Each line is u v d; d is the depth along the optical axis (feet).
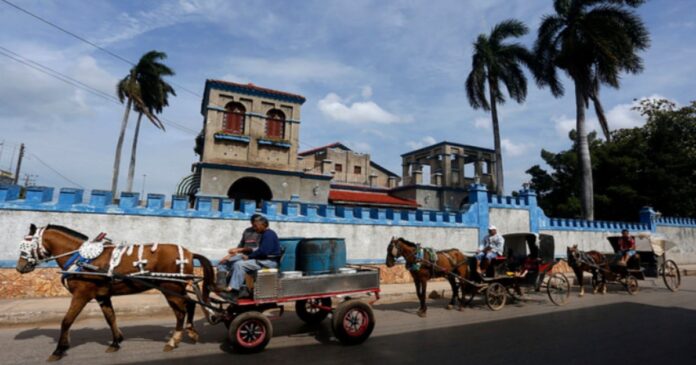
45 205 34.42
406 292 41.50
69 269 20.20
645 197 82.74
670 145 89.30
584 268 43.42
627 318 29.84
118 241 36.50
